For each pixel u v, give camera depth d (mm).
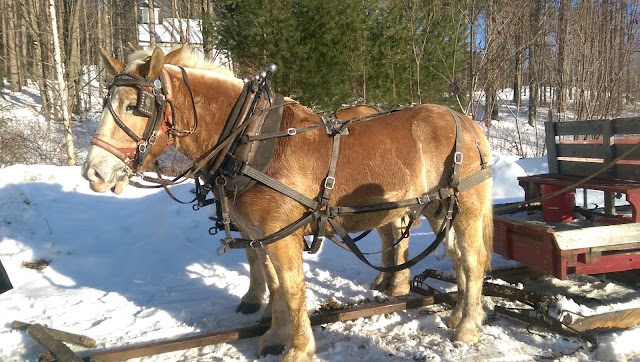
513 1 11281
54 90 14539
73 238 6480
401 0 10992
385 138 3771
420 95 10945
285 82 10367
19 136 13109
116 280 5703
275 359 3834
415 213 4023
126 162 3264
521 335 4145
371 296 5121
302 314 3680
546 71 17438
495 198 8977
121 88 3275
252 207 3438
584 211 5621
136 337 4289
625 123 4754
